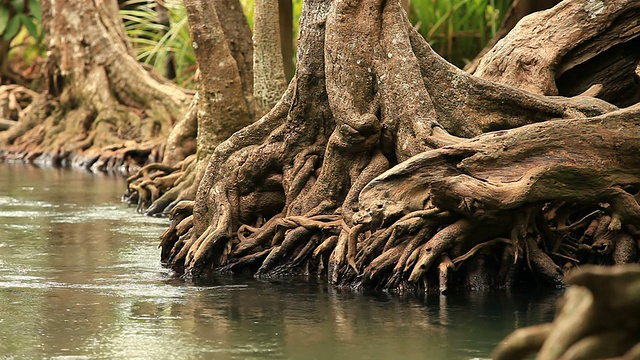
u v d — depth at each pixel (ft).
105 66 102.47
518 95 47.47
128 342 32.91
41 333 34.12
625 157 41.52
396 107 45.57
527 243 41.81
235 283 43.62
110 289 41.83
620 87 56.13
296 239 45.37
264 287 42.60
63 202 72.23
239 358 30.99
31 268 46.37
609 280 18.81
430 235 41.27
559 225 43.65
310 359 30.83
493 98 47.52
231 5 68.44
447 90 47.88
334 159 46.16
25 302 39.09
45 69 107.04
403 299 39.70
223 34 63.98
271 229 46.78
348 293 41.11
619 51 55.77
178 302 39.27
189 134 76.95
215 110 63.98
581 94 54.13
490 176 40.91
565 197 40.91
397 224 41.22
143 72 101.14
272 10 63.77
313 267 45.47
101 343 32.76
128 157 96.78
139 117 99.45
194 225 48.34
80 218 63.67
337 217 45.78
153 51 108.47
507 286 41.57
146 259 49.42
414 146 44.57
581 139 41.37
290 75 77.97
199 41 63.52
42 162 104.12
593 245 43.01
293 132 48.11
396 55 46.16
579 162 41.01
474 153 41.29
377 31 46.55
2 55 127.44
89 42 103.55
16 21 125.29
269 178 48.29
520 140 41.27
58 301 39.29
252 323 35.53
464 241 40.91
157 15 115.96
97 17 104.06
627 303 18.83
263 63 63.93
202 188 48.78
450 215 40.81
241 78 67.26
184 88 109.29
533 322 35.42
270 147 48.34
